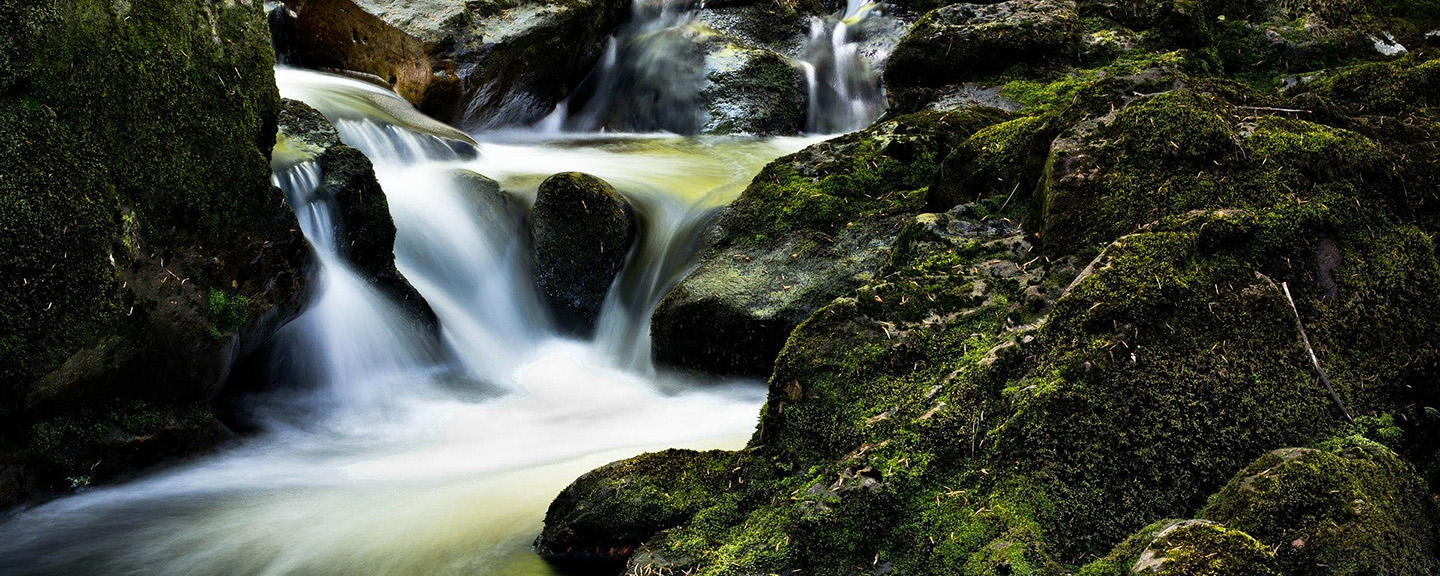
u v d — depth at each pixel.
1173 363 3.63
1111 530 3.35
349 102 8.81
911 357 4.06
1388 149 4.36
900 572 3.37
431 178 7.62
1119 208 4.34
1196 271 3.82
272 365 5.87
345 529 4.43
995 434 3.58
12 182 4.30
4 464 4.45
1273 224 3.96
